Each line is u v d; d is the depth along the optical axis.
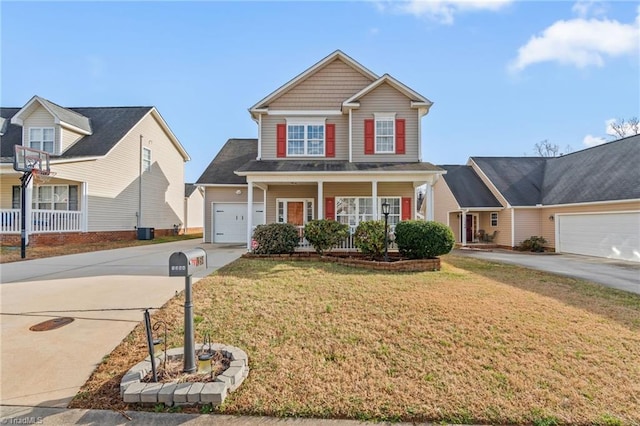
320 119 13.30
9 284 6.41
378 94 12.78
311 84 13.49
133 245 14.94
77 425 2.42
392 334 4.04
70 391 2.83
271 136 13.36
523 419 2.58
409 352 3.61
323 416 2.59
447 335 4.04
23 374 3.09
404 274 7.76
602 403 2.78
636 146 14.73
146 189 19.30
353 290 5.96
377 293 5.78
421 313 4.75
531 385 3.02
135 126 18.11
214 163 17.95
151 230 18.06
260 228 10.50
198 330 4.11
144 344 3.73
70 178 13.85
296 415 2.59
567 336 4.06
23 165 11.52
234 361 3.22
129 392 2.65
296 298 5.40
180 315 4.60
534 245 16.58
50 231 13.05
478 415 2.61
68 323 4.34
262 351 3.59
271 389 2.90
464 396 2.84
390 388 2.95
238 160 18.17
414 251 8.91
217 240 16.84
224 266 8.50
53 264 8.84
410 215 13.49
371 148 12.72
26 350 3.56
